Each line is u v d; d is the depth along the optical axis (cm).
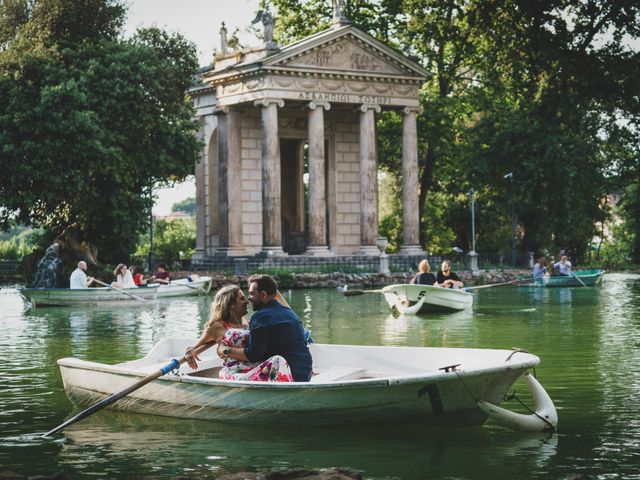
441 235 8381
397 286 3300
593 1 6488
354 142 7300
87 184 5381
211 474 1086
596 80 6506
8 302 4334
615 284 5506
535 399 1302
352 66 6662
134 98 5609
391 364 1505
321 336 2531
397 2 6906
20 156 5275
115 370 1426
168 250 8831
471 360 1423
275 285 1385
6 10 5919
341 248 7238
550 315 3177
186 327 2884
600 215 8031
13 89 5284
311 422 1314
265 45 6550
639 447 1188
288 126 7100
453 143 7275
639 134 7006
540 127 6794
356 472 1058
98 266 5800
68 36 5766
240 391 1323
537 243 7275
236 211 6831
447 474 1078
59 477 1023
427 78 6931
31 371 1909
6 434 1312
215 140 7212
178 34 6216
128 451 1202
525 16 6506
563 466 1103
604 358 1995
